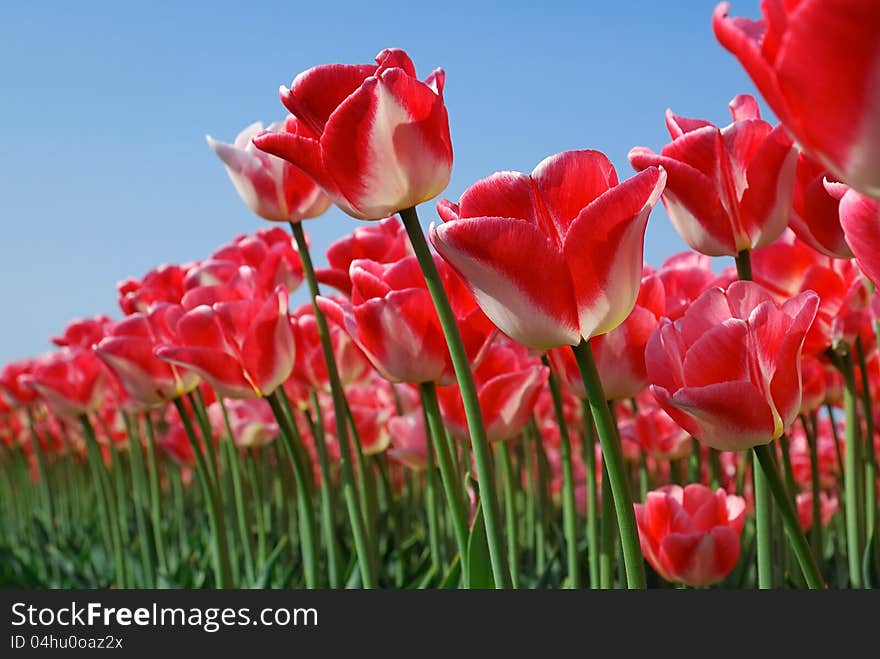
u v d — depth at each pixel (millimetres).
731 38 441
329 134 620
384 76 611
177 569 1363
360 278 726
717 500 844
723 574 829
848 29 407
